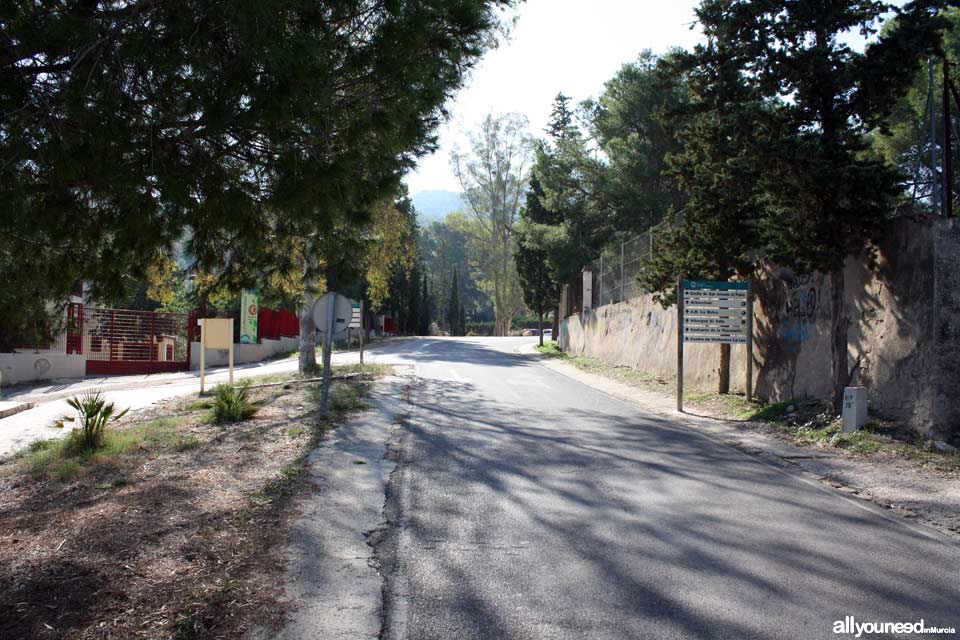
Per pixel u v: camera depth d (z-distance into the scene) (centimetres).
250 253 698
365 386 1633
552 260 3466
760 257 1455
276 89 464
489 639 385
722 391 1525
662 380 1894
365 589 454
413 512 635
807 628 402
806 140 1041
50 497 649
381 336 5581
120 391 1819
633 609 426
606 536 569
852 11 1078
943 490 738
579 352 3198
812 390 1234
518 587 460
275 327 3572
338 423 1114
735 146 1170
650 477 786
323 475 764
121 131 452
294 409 1241
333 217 599
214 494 659
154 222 557
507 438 1022
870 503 695
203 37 455
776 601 440
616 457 895
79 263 607
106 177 468
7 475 760
